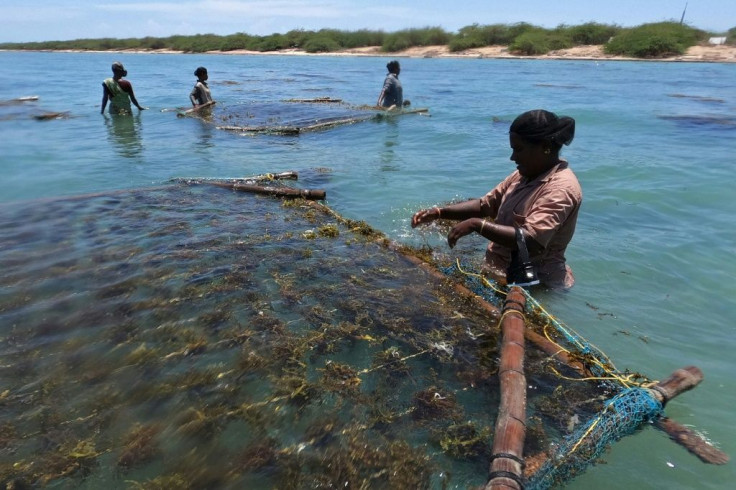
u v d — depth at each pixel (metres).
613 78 24.83
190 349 3.29
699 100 16.20
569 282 4.16
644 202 6.29
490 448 2.56
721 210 6.00
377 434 2.65
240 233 5.18
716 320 3.78
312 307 3.78
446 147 9.52
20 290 4.01
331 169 7.89
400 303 3.88
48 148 9.02
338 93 19.11
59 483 2.35
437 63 38.53
